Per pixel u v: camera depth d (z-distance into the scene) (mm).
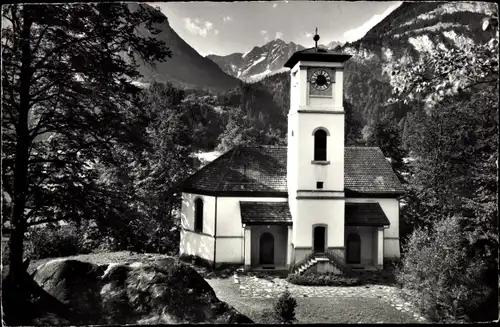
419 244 25094
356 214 33719
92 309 17250
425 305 23516
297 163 31906
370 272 32469
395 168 54406
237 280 29984
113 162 18344
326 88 32188
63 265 18812
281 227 33938
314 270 30609
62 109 17109
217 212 33656
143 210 29562
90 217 16906
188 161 40469
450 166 37125
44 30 15164
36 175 16266
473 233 23516
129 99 17969
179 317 17500
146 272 19422
